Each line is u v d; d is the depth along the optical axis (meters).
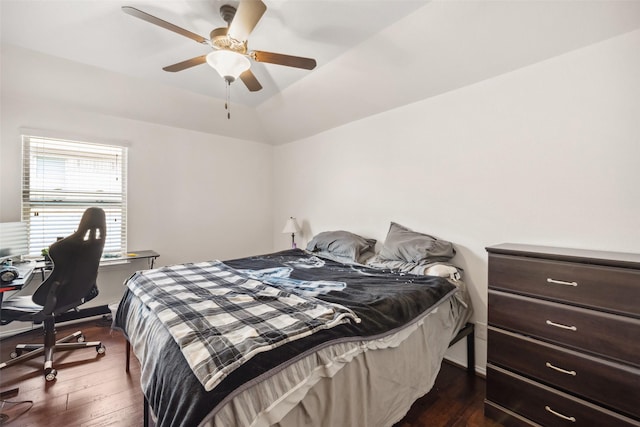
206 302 1.48
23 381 1.96
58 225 2.88
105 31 2.06
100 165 3.10
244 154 4.18
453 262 2.35
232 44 1.69
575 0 1.50
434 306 1.77
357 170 3.19
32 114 2.67
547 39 1.72
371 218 3.05
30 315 1.96
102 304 3.09
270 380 0.99
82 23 1.97
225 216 4.01
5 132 2.56
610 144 1.62
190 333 1.13
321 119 3.35
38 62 2.39
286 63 1.87
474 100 2.21
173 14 1.86
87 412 1.68
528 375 1.54
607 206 1.63
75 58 2.42
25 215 2.71
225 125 3.75
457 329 2.01
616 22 1.52
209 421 0.83
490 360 1.68
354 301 1.54
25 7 1.81
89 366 2.16
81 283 2.19
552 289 1.46
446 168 2.39
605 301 1.30
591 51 1.67
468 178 2.25
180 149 3.60
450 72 2.18
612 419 1.27
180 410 0.86
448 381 2.04
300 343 1.11
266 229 4.46
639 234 1.53
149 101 3.08
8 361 2.11
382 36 2.06
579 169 1.72
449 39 1.94
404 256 2.37
